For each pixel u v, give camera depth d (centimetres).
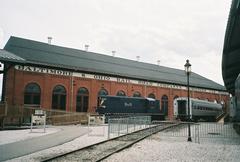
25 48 3547
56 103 3412
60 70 3481
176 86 5097
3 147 1291
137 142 1593
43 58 3459
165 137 1894
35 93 3241
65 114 3105
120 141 1647
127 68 4653
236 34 1451
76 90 3619
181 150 1284
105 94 3959
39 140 1584
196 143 1568
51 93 3362
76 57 4091
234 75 2580
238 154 1178
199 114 4288
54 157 1031
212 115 4731
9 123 2472
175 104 4116
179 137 1900
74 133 2030
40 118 2059
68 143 1505
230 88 3534
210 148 1360
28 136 1778
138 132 2275
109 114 3512
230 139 1802
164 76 5112
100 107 3522
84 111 3681
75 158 1048
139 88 4444
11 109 2509
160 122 3597
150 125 2964
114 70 4219
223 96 6234
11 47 3416
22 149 1239
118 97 3647
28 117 2644
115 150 1260
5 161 971
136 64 5184
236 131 2327
